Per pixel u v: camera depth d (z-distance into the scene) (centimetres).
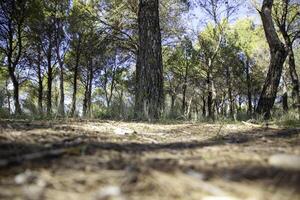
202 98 3744
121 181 183
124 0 1806
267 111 905
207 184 180
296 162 212
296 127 545
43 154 228
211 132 475
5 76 2723
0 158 218
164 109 768
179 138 401
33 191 164
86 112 805
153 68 804
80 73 3005
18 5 1923
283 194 169
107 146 287
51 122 498
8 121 455
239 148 296
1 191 163
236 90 3684
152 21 818
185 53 2836
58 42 2316
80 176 190
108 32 1869
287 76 2758
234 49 3014
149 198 163
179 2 2056
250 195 167
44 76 2836
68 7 2188
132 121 662
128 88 3222
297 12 2223
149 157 246
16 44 2114
